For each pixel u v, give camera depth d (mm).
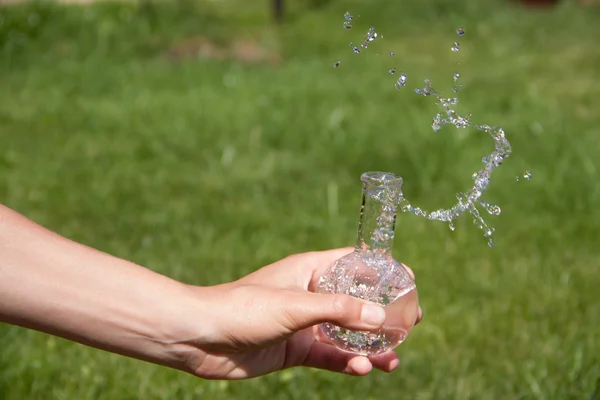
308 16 10102
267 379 3086
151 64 7902
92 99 6766
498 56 8602
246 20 9906
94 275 1743
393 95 7004
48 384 3039
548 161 5453
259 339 1770
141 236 4348
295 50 8703
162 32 8797
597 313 3672
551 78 7777
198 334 1762
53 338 3314
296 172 5289
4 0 8609
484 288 3896
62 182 5059
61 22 8500
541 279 3982
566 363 3230
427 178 5148
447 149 5648
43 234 1756
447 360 3314
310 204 4828
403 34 9531
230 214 4676
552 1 10828
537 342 3436
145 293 1760
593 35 9570
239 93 6957
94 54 8070
